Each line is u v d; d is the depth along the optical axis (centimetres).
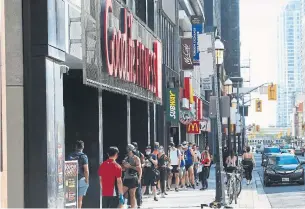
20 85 1397
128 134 2467
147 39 2691
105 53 1805
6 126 1380
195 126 4444
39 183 1388
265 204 2416
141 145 2842
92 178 1934
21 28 1403
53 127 1454
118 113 2462
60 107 1527
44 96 1404
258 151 14325
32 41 1410
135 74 2330
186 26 4647
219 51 2178
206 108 6612
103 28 1798
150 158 2314
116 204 1479
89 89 1959
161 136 3403
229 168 2539
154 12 3097
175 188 2827
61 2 1534
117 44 1936
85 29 1589
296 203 2472
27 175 1389
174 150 2834
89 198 1920
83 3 1570
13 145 1384
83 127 1955
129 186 1759
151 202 2306
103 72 1797
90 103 1959
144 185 2281
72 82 1966
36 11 1413
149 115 2905
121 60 2008
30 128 1398
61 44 1522
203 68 3919
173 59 4119
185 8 4766
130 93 2223
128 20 2170
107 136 2458
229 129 3150
